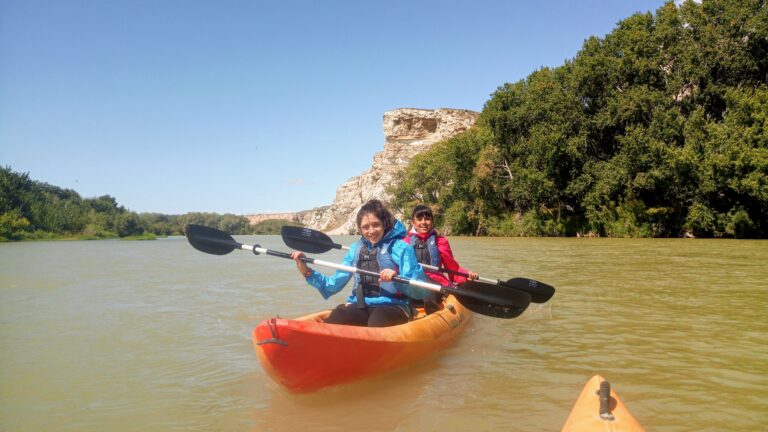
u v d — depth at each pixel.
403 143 84.50
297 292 8.38
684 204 29.64
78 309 6.95
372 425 2.92
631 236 31.17
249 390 3.58
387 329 3.88
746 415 2.97
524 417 2.99
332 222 101.62
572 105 33.03
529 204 38.22
